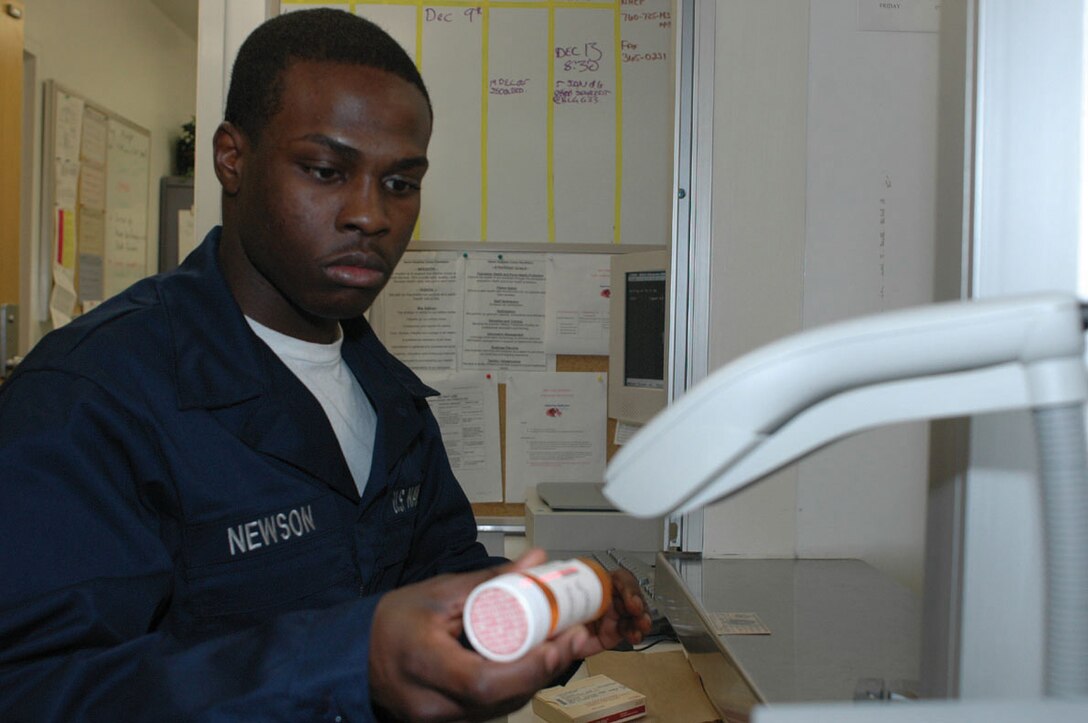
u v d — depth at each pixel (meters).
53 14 3.38
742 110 1.27
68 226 3.49
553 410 1.79
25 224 3.25
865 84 1.28
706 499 0.35
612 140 1.77
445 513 0.99
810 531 1.27
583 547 1.57
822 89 1.27
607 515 1.58
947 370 0.31
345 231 0.69
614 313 1.74
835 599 1.01
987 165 0.42
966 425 0.43
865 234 1.29
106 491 0.62
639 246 1.78
